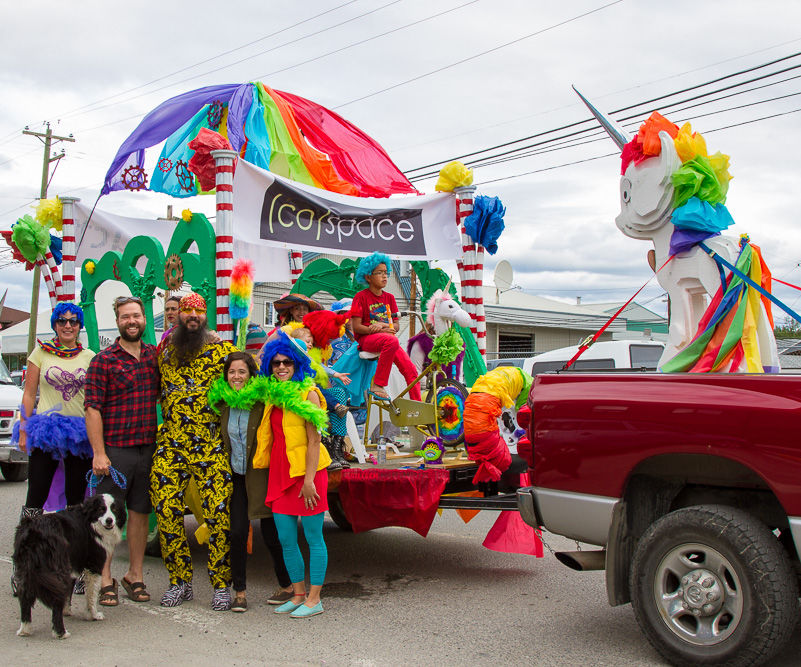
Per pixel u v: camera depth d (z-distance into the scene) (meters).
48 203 9.70
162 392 5.58
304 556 7.13
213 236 7.03
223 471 5.40
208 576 6.40
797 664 4.20
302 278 10.48
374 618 5.19
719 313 5.04
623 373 4.72
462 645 4.64
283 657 4.44
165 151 10.18
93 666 4.28
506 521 6.31
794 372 4.82
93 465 5.38
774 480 3.88
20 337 36.06
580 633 4.84
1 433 11.60
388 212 8.38
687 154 5.38
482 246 8.59
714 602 4.00
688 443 4.14
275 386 5.14
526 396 6.36
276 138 9.26
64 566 4.75
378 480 5.92
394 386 7.60
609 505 4.42
